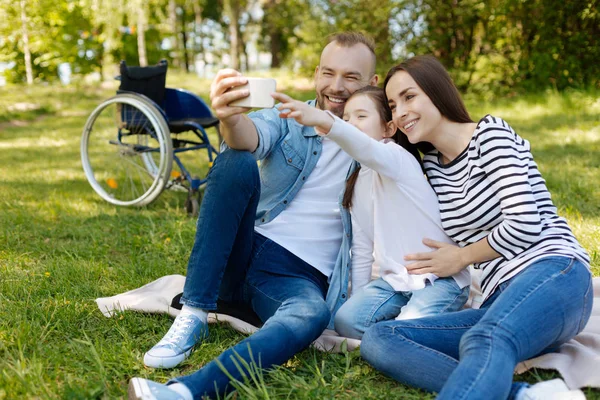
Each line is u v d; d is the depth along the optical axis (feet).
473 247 6.42
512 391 5.29
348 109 7.26
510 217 5.99
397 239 6.92
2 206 14.10
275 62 69.97
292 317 6.12
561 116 26.20
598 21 30.91
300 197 7.40
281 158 7.29
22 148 24.49
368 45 7.71
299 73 45.09
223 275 7.03
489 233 6.44
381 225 6.99
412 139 6.68
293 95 39.09
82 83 49.16
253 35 86.99
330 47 7.66
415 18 34.81
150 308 7.65
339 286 7.26
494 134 6.21
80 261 10.00
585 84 30.53
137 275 9.50
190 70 83.87
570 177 15.30
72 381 5.92
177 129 14.25
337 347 6.72
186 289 6.68
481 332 5.16
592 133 21.97
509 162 6.08
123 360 6.41
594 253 9.60
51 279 9.14
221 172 6.50
